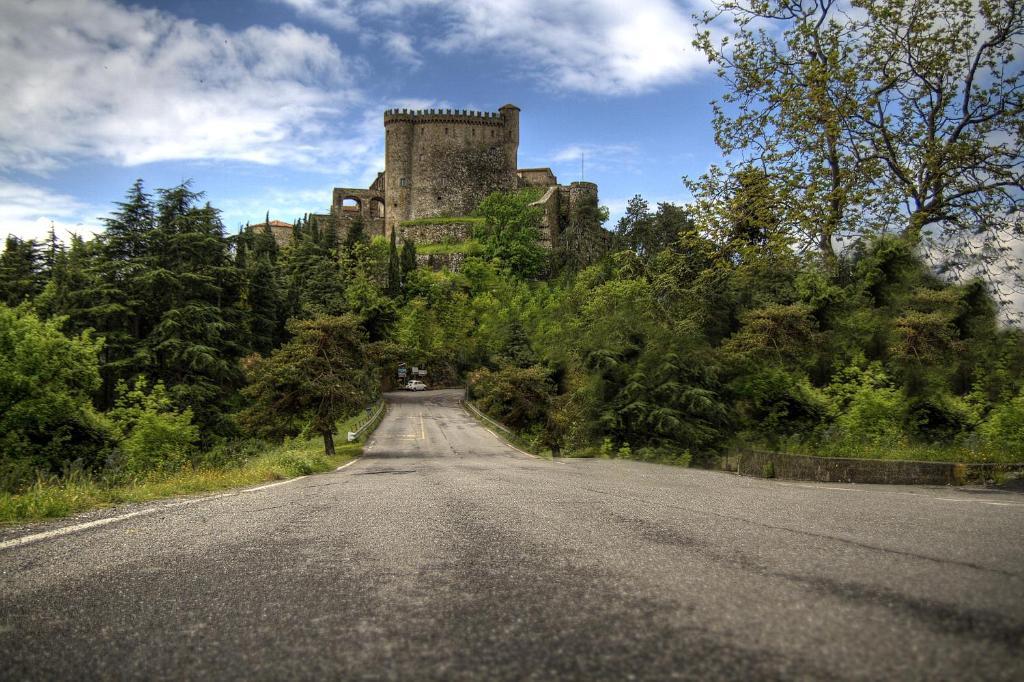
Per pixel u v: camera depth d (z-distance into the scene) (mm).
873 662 2256
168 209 44469
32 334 25375
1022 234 19609
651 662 2342
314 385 29422
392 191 129500
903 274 22500
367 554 4648
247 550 4910
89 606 3393
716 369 27641
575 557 4305
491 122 131750
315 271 89875
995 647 2348
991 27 20750
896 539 4598
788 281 27484
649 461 26062
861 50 22297
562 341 41688
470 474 14844
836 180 21766
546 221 131250
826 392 24125
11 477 11617
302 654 2586
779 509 6641
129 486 11852
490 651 2537
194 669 2459
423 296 100062
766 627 2686
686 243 23516
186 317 40688
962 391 20812
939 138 21062
